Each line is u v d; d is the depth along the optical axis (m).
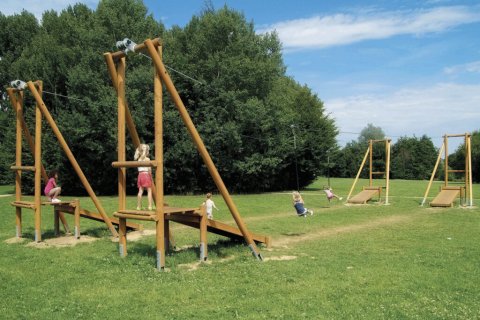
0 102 44.97
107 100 29.50
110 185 34.03
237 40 34.50
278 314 6.12
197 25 36.34
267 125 33.09
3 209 21.28
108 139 30.70
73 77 30.58
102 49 31.83
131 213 9.27
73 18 35.75
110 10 33.06
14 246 11.74
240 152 33.88
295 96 42.03
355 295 6.95
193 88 33.50
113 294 7.13
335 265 9.02
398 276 8.08
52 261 9.63
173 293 7.14
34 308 6.47
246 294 7.07
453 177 55.19
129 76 31.02
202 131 32.38
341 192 35.72
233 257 10.08
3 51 44.75
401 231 14.27
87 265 9.15
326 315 6.09
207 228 10.24
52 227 15.81
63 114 31.45
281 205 24.27
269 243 11.31
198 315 6.13
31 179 32.47
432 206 22.56
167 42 34.38
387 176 24.75
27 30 44.97
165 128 32.28
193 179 34.66
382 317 6.00
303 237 13.24
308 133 40.50
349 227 15.40
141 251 10.54
